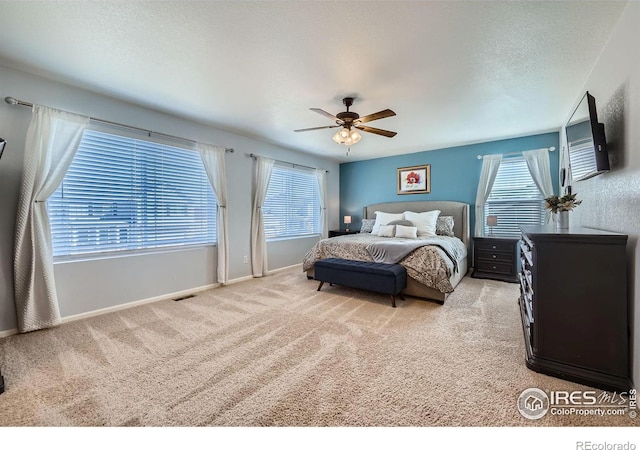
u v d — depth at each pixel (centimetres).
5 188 238
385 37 192
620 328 157
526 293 223
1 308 236
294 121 369
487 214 475
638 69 150
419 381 169
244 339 229
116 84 264
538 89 271
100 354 205
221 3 161
